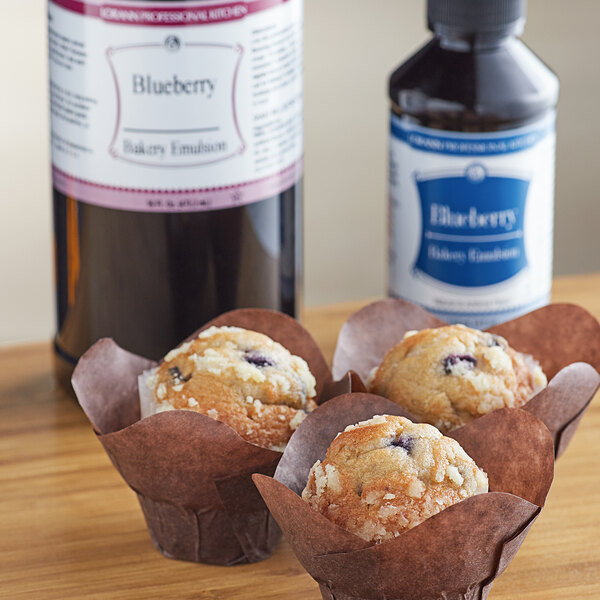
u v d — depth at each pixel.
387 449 0.45
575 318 0.53
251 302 0.57
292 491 0.45
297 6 0.56
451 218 0.58
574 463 0.54
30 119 0.86
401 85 0.57
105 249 0.56
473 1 0.55
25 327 0.87
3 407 0.58
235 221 0.56
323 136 0.88
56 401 0.58
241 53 0.54
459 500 0.45
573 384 0.49
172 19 0.53
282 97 0.56
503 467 0.47
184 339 0.56
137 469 0.48
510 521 0.44
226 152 0.55
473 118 0.56
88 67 0.54
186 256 0.56
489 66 0.56
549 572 0.50
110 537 0.51
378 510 0.45
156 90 0.54
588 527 0.51
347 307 0.64
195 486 0.48
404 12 0.87
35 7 0.86
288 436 0.48
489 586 0.46
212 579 0.50
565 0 0.88
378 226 0.89
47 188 0.87
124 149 0.54
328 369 0.52
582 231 0.90
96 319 0.57
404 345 0.51
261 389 0.48
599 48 0.88
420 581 0.45
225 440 0.47
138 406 0.51
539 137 0.58
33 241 0.87
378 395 0.50
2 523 0.52
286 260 0.58
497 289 0.59
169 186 0.55
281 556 0.50
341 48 0.87
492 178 0.57
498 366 0.49
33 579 0.50
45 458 0.55
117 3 0.53
